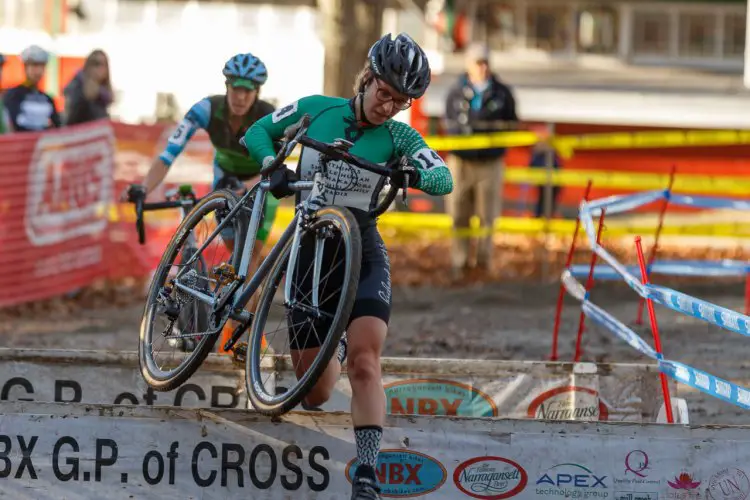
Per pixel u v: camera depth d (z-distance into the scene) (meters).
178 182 29.92
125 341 23.48
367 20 42.38
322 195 11.34
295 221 11.44
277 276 11.46
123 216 29.92
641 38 61.66
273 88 48.19
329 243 11.33
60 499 11.65
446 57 56.62
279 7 49.34
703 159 48.78
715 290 30.78
